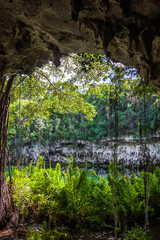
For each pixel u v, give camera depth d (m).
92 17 2.28
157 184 4.03
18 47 2.82
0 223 3.42
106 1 2.01
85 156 27.91
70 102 6.30
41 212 3.90
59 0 2.12
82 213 3.66
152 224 3.46
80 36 2.69
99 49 2.84
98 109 24.59
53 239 3.02
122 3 1.95
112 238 3.09
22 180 4.18
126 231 3.21
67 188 4.02
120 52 2.60
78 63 4.96
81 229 3.51
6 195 3.63
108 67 4.38
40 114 6.82
